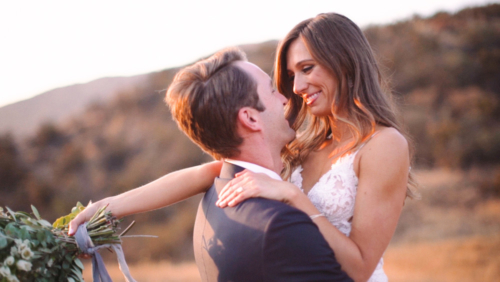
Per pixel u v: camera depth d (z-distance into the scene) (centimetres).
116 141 3109
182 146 2764
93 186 2777
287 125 177
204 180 189
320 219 162
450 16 3784
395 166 179
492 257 1052
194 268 1260
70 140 3422
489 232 1340
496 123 2475
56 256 158
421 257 1150
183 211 1922
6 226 152
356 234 176
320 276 137
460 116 2641
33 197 2722
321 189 197
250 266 143
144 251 1659
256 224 145
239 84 164
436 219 1525
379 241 176
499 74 3006
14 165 3017
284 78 218
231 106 163
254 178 159
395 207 180
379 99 198
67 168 2948
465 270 1002
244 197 154
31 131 3884
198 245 167
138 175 2692
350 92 197
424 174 2066
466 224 1455
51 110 4662
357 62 195
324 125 224
